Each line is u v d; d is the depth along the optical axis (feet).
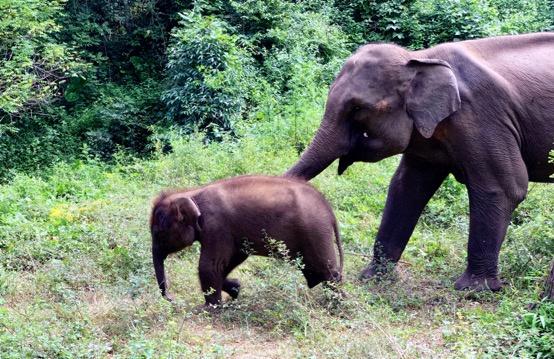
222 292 27.25
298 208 24.38
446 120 26.03
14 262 30.07
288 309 23.99
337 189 38.34
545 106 27.07
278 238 24.41
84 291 27.25
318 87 59.06
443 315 24.27
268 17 66.08
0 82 53.88
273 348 22.11
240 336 23.03
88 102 70.33
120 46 75.56
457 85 25.81
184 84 60.54
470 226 26.76
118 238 31.73
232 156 42.34
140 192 40.19
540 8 72.38
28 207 37.32
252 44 65.26
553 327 21.52
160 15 76.48
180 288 27.02
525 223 32.12
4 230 32.81
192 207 24.25
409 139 26.21
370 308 23.54
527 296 24.53
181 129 57.11
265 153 43.06
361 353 20.66
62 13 68.54
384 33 71.97
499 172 26.27
